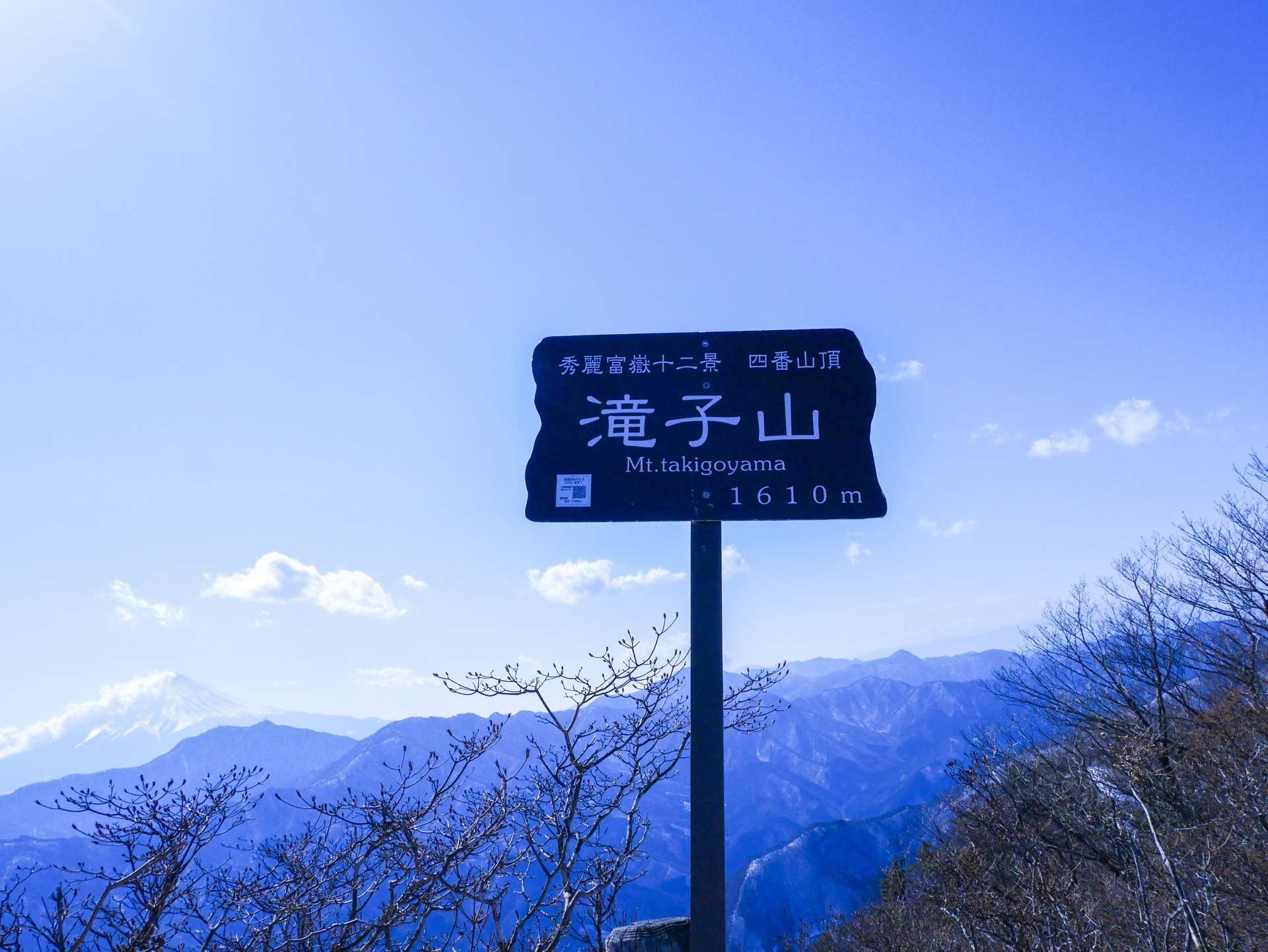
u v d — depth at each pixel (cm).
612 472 299
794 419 300
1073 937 654
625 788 371
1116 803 797
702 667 266
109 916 291
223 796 323
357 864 347
